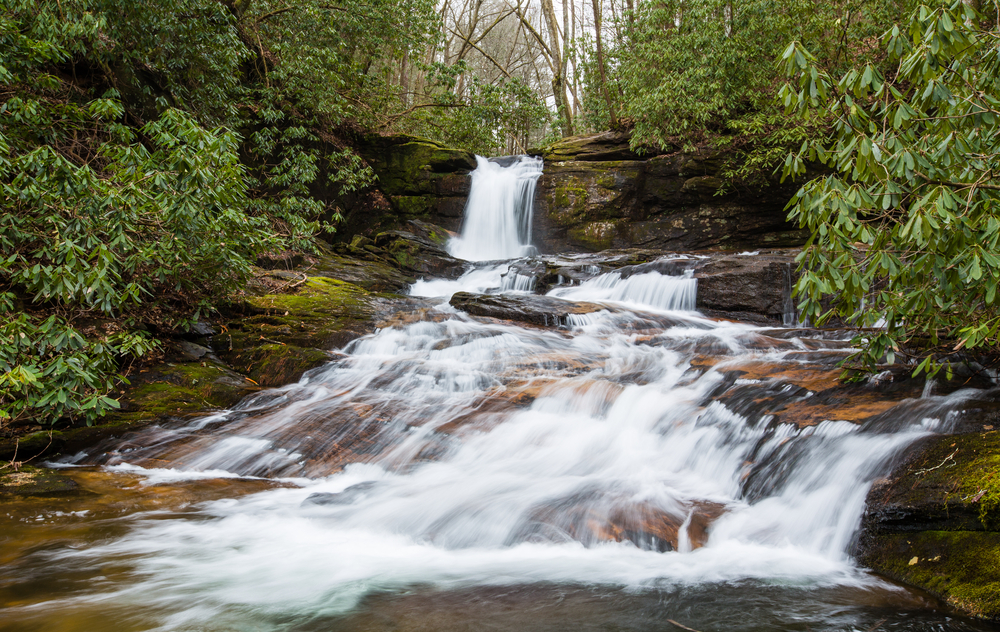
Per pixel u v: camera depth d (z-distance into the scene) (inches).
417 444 207.6
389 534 152.6
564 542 145.2
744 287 390.6
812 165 518.3
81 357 192.7
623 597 119.0
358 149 655.8
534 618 110.4
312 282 392.8
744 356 264.1
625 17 744.3
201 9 425.7
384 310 360.5
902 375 192.4
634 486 173.9
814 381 206.8
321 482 191.0
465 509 162.2
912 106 135.3
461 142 769.6
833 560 136.8
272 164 566.3
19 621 108.3
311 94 553.9
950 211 125.8
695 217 565.9
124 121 392.2
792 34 498.0
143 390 242.7
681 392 225.5
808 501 150.9
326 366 278.7
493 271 503.2
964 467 129.8
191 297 296.7
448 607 115.4
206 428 224.8
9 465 193.9
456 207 631.2
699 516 155.5
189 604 116.0
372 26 624.7
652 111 554.9
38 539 145.4
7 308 194.1
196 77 444.5
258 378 275.7
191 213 239.3
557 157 625.6
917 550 126.1
